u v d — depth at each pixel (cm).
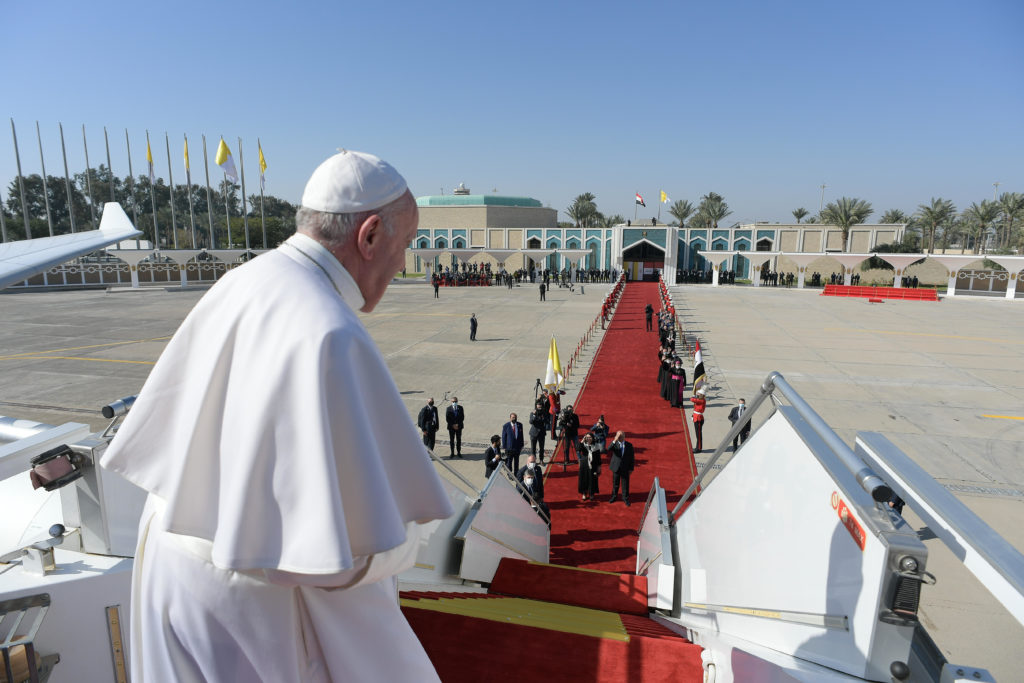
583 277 5816
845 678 166
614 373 2012
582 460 1111
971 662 631
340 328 84
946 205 6212
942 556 820
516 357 2222
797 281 5581
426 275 6031
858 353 2331
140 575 107
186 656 94
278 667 91
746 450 299
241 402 82
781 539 235
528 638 321
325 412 78
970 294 4931
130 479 96
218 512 86
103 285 5125
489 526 627
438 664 301
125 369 1961
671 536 503
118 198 8212
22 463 248
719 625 302
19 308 3594
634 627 406
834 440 190
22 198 4878
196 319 98
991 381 1888
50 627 213
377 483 82
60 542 226
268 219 8019
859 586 166
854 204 5791
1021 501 1030
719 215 7475
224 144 3681
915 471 193
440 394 1728
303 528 75
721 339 2631
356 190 100
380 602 105
